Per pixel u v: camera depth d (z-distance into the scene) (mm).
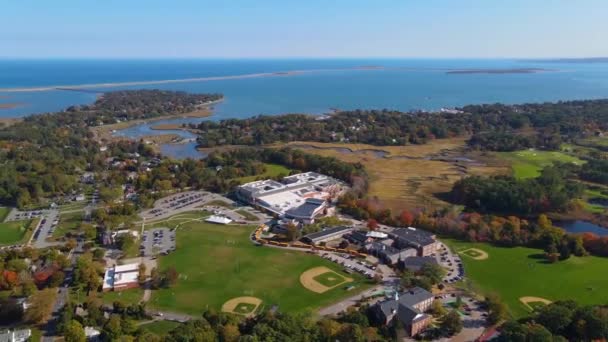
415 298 183125
